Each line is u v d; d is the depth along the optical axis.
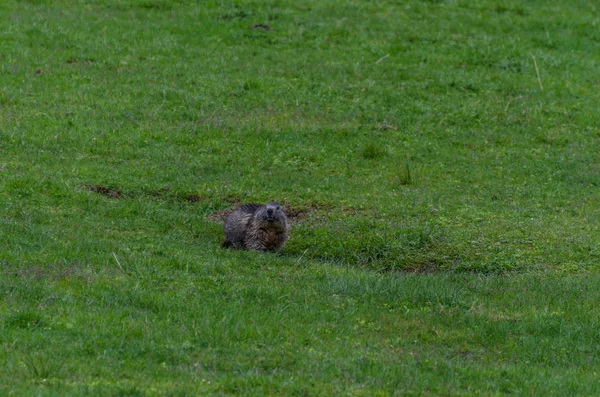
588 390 22.58
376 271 33.94
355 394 21.03
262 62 57.78
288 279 30.75
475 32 64.25
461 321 27.67
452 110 53.47
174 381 20.95
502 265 35.06
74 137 46.53
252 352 23.33
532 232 38.28
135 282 28.05
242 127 49.53
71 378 20.61
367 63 58.72
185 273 29.75
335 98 53.91
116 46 58.06
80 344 22.50
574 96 56.41
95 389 19.91
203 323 24.88
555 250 36.47
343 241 36.38
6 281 26.39
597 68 60.56
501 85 56.97
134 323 24.31
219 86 54.03
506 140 50.41
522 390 22.38
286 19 63.81
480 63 59.91
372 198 41.78
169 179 42.56
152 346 22.92
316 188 42.62
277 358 23.03
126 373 21.22
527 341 26.31
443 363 23.88
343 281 30.55
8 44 56.56
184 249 33.28
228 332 24.45
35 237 31.84
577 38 64.88
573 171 46.81
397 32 63.28
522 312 29.12
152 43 58.94
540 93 56.38
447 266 35.06
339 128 50.25
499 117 52.91
